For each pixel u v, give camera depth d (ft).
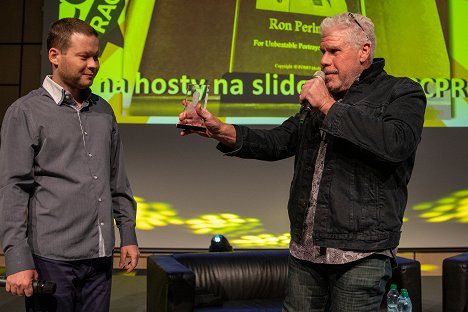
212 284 10.67
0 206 5.41
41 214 5.63
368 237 4.48
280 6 16.81
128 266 6.46
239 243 16.37
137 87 16.61
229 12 16.78
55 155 5.69
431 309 13.08
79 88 5.90
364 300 4.56
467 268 10.55
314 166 4.83
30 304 5.66
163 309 9.57
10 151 5.51
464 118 16.74
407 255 16.46
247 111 16.65
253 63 16.71
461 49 16.83
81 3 16.65
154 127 16.55
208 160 16.49
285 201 16.52
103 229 5.86
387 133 4.20
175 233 16.35
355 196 4.51
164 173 16.47
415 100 4.57
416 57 16.81
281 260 11.30
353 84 4.76
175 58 16.69
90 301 5.97
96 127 5.98
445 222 16.49
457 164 16.65
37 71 17.74
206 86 5.32
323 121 4.33
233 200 16.47
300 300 4.93
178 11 16.76
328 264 4.69
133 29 16.70
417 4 16.83
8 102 17.78
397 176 4.59
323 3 16.83
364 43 4.67
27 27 17.76
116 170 6.49
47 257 5.60
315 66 16.83
